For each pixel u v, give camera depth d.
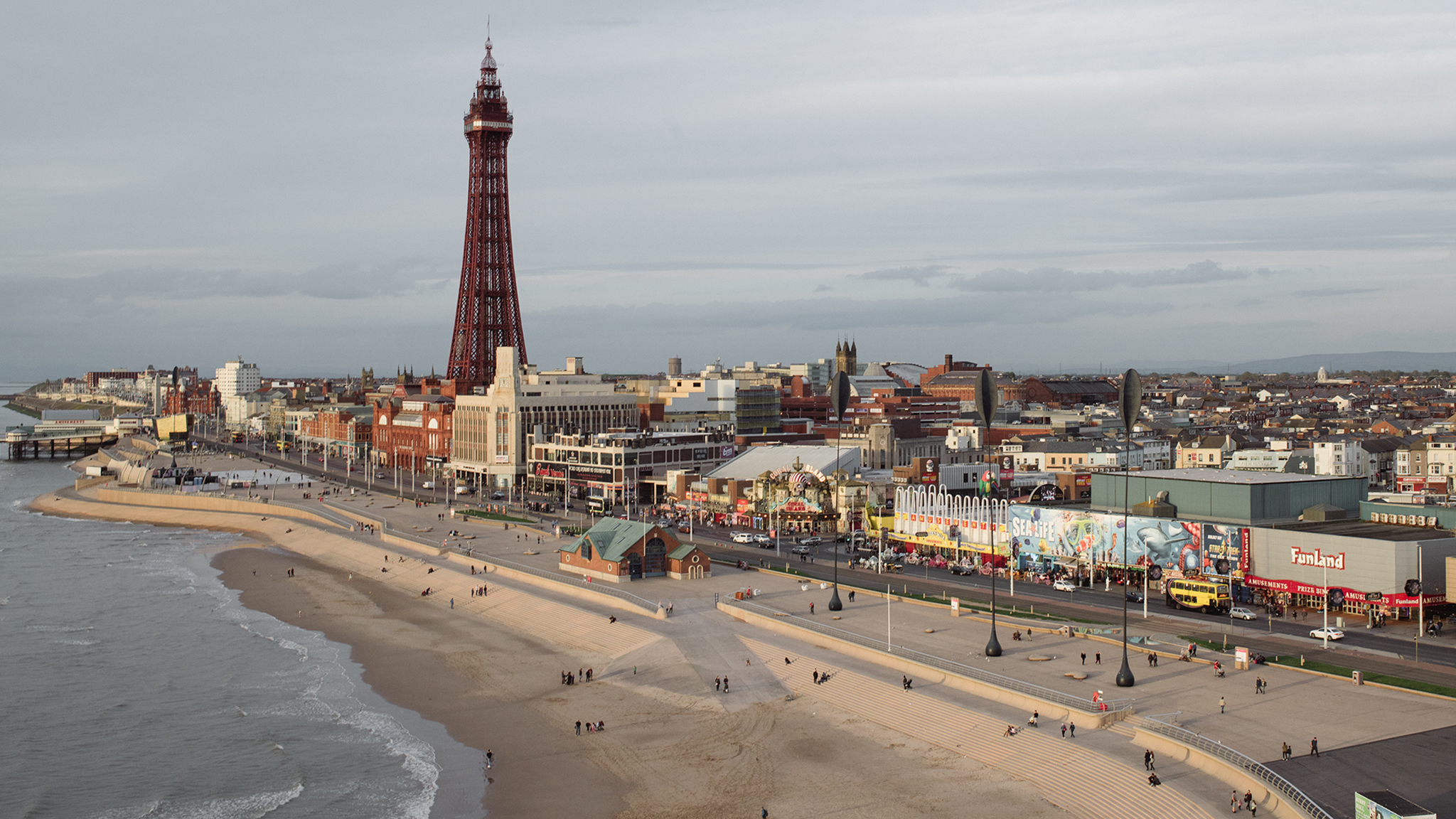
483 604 190.12
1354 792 89.44
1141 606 159.88
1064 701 113.44
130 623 183.38
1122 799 94.88
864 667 133.50
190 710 135.62
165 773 115.06
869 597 172.25
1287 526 166.50
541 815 101.69
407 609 191.88
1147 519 171.38
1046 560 187.12
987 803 98.44
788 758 111.44
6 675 151.50
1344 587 148.50
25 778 114.06
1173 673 124.12
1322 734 103.19
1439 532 155.50
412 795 107.50
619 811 101.69
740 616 161.88
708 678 136.75
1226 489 173.00
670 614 165.75
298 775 113.31
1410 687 115.69
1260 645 135.12
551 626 170.50
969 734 112.12
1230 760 96.31
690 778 108.00
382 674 149.50
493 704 134.62
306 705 136.50
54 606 197.38
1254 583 159.62
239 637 172.50
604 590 179.25
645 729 122.38
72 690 144.50
